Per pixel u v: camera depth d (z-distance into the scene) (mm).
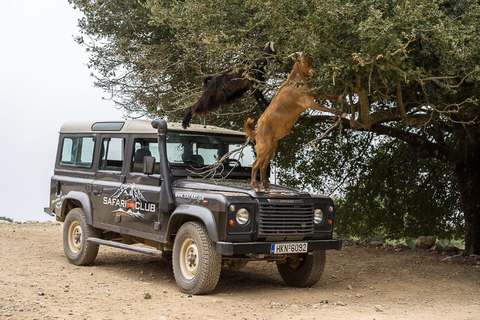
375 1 6410
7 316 5512
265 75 7297
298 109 6695
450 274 9148
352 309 6348
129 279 7980
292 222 7082
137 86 10984
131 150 8211
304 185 14391
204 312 5965
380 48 6066
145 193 7738
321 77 6457
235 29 8305
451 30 6336
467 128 11305
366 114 7797
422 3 6008
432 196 15406
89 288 7164
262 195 6887
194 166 7844
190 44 9664
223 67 8625
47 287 7109
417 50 7324
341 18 6371
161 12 8516
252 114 11594
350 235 15945
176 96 10438
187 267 7121
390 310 6379
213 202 6723
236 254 7086
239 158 7781
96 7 11086
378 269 9570
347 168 14734
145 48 10758
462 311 6430
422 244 12273
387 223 15562
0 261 9156
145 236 7746
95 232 8961
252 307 6332
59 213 9641
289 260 7848
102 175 8742
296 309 6270
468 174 12648
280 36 7242
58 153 10047
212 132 8141
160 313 5859
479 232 12703
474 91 7758
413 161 14805
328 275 8977
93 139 9125
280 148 13094
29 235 13109
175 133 7812
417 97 9320
